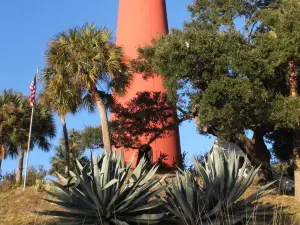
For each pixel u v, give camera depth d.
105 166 8.16
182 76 13.71
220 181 8.26
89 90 17.50
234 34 13.84
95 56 17.11
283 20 12.91
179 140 24.56
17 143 23.42
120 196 8.18
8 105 23.72
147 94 20.06
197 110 15.11
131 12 26.06
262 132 18.34
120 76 17.98
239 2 18.02
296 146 13.82
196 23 19.06
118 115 20.12
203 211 7.79
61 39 17.36
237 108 12.84
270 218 8.84
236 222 7.96
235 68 13.09
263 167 18.08
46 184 15.25
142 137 22.55
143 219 8.06
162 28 26.02
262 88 13.18
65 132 21.78
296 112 12.52
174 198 8.20
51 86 17.47
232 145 17.64
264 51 13.44
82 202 8.12
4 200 14.05
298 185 13.22
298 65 13.94
